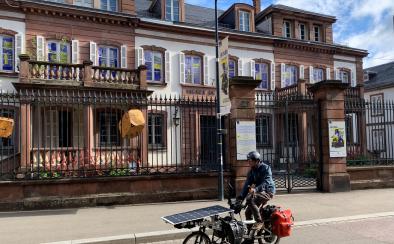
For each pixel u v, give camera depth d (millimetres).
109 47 20328
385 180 14438
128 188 11453
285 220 6520
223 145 14945
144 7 23719
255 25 27594
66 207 10789
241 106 12578
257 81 12734
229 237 6180
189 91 21906
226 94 11789
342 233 8078
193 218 5828
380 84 33812
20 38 18094
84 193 11031
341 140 13641
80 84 17141
